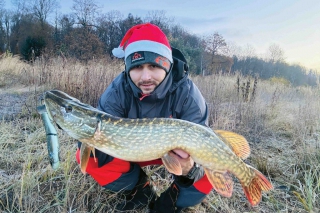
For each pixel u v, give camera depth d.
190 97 0.82
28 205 0.79
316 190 0.95
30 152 1.10
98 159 0.78
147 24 0.82
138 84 0.79
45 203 0.82
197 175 0.75
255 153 1.27
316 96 2.45
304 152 1.19
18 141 1.28
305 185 0.97
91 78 2.18
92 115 0.70
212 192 0.92
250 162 1.19
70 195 0.85
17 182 0.86
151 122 0.71
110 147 0.72
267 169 1.09
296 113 1.91
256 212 0.85
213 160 0.71
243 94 2.36
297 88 3.43
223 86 2.64
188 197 0.77
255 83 2.41
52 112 0.68
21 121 1.56
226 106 2.07
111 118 0.72
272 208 0.88
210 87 2.38
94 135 0.71
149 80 0.77
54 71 2.65
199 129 0.70
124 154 0.72
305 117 1.71
